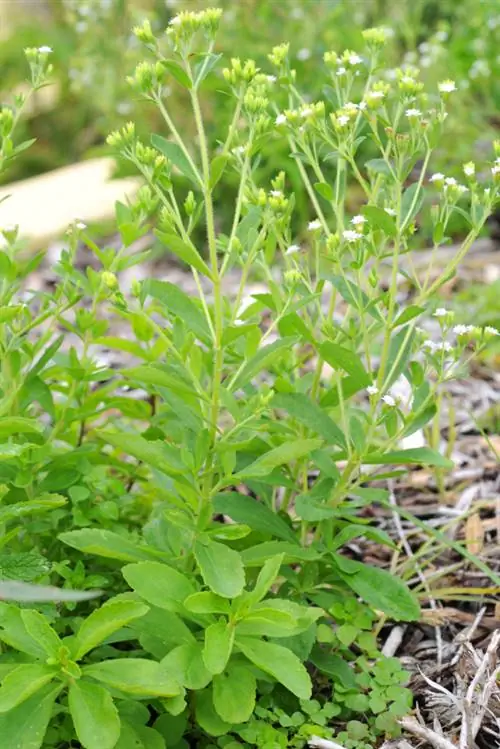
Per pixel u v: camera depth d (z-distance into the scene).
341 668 1.20
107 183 2.58
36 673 1.07
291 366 1.25
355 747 1.16
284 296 1.21
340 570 1.20
